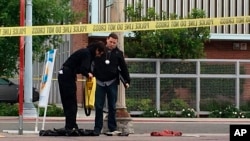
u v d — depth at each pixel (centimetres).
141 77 4984
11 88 6381
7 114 4766
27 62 4506
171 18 5341
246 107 5141
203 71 5100
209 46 6331
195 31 5125
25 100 4478
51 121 4134
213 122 4344
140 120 4444
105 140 2245
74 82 2547
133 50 5128
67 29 2758
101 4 5947
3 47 5175
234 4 6316
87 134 2536
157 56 5047
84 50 2533
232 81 5144
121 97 2806
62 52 6731
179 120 4534
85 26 2762
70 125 2553
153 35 5044
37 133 2702
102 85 2591
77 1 6075
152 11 5328
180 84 5059
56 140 2225
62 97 2550
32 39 5019
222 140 2278
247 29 6369
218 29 6294
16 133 2736
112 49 2605
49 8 5231
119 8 2833
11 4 5003
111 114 2638
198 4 6231
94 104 2573
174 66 5059
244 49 6397
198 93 5069
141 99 4981
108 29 2767
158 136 2577
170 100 5031
